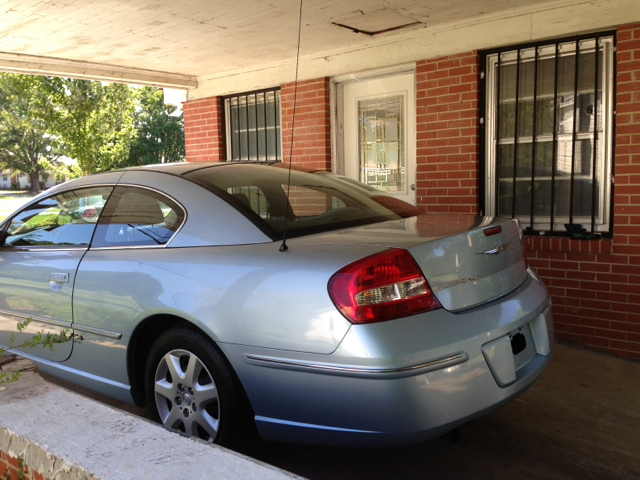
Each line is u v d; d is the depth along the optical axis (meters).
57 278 2.91
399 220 2.63
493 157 4.93
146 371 2.57
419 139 5.25
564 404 3.20
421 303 1.96
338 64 5.76
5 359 2.64
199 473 1.58
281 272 2.11
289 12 4.49
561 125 4.57
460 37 4.87
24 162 48.34
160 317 2.48
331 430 2.01
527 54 4.66
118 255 2.69
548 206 4.71
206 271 2.31
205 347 2.28
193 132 7.41
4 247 3.40
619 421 2.96
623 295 4.17
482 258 2.21
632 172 4.06
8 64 5.78
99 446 1.75
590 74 4.39
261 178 2.84
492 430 2.87
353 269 1.94
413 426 1.88
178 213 2.60
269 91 6.62
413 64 5.33
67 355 2.95
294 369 2.03
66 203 3.17
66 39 5.23
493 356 2.05
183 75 7.07
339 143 6.05
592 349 4.26
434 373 1.90
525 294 2.37
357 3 4.29
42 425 1.91
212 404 2.41
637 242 4.07
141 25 4.79
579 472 2.45
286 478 1.55
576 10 4.23
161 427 1.88
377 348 1.86
